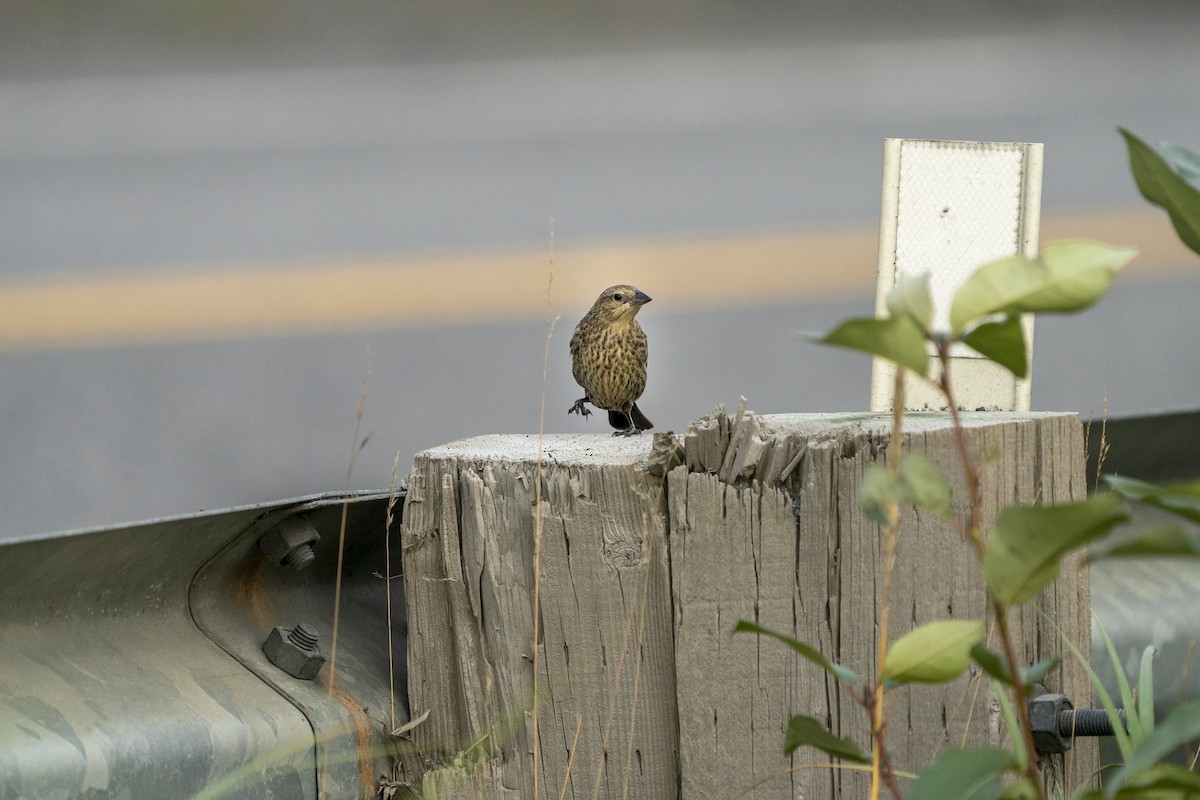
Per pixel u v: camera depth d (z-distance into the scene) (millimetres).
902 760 4852
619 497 5074
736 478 4930
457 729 5422
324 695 5152
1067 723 4852
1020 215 5699
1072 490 5250
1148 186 2689
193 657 4887
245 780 4676
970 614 4836
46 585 4410
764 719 4930
